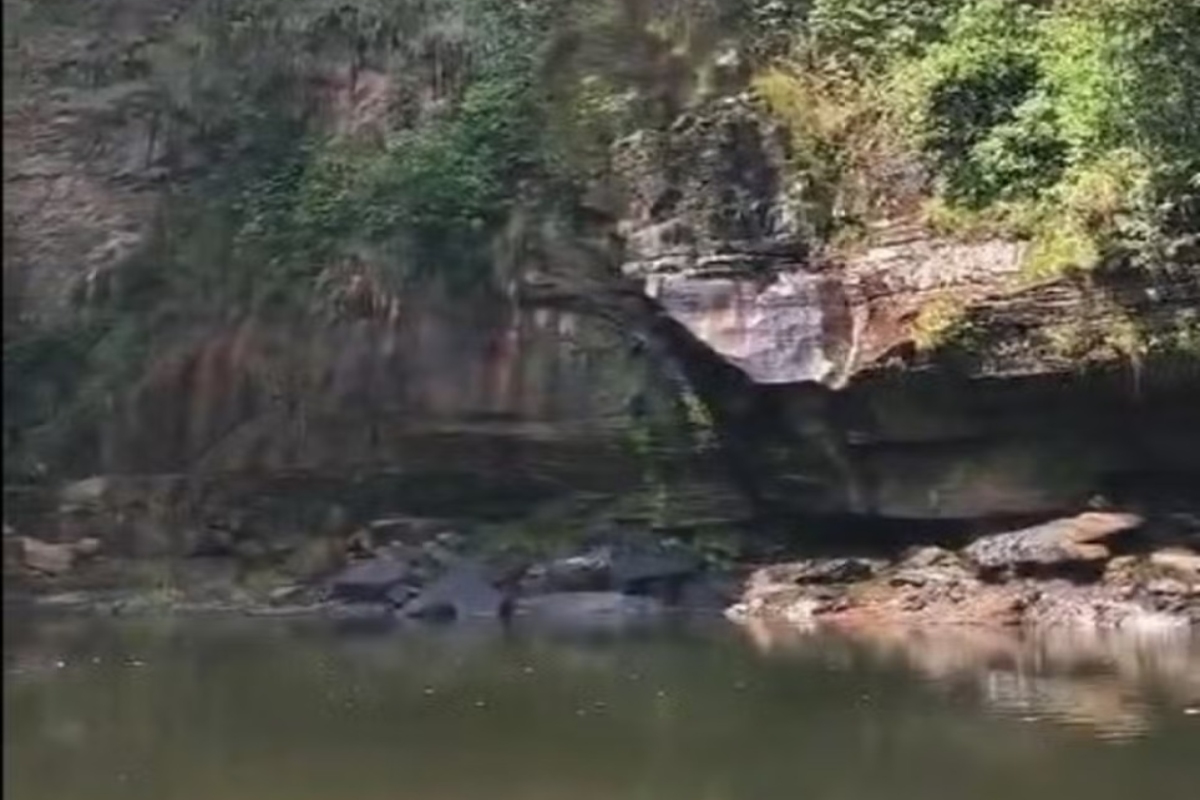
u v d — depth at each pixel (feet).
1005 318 75.25
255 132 90.43
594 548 79.82
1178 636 65.72
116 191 88.33
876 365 76.54
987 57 81.41
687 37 87.35
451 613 75.56
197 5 93.76
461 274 83.35
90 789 36.94
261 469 83.15
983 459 77.10
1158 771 38.22
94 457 81.51
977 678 54.19
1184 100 72.64
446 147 86.22
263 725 46.03
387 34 91.20
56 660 48.96
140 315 85.15
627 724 46.29
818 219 80.79
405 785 38.29
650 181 83.56
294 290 84.84
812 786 37.60
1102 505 76.13
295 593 78.48
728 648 63.62
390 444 83.10
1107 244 74.18
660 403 81.10
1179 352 73.36
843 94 84.28
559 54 88.84
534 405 82.07
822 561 78.64
